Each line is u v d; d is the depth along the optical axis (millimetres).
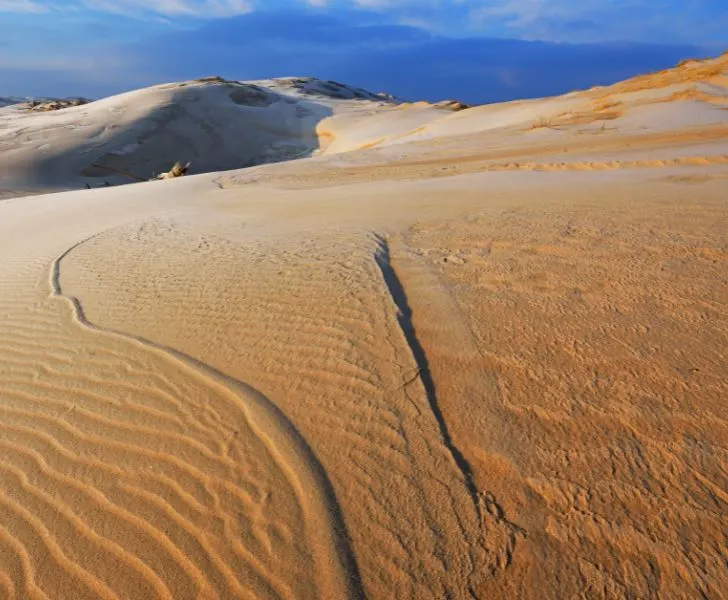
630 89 26250
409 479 2080
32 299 4500
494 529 1839
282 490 2104
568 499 1918
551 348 2816
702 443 2082
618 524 1803
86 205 10516
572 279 3664
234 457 2307
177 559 1889
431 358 2861
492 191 7344
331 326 3285
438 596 1650
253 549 1879
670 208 5180
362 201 7668
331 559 1798
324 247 4984
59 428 2654
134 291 4371
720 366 2510
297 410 2553
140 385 2924
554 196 6449
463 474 2072
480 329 3100
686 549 1699
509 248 4480
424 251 4645
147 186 13953
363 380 2709
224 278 4383
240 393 2715
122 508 2131
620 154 10133
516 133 18328
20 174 34750
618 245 4230
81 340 3543
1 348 3578
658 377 2482
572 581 1651
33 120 45844
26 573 1911
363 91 96625
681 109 17000
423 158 14414
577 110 23547
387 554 1797
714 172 7090
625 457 2062
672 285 3377
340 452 2260
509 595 1633
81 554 1959
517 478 2031
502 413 2381
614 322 3008
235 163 44625
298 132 50656
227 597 1737
